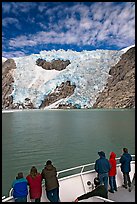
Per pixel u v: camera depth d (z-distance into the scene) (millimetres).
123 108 178875
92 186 9289
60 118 111250
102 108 188375
